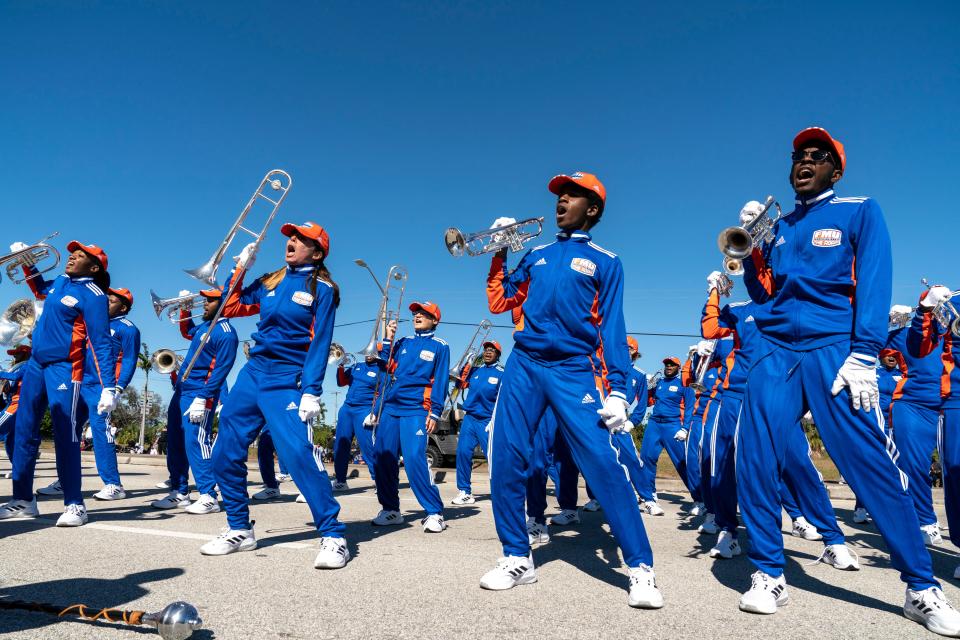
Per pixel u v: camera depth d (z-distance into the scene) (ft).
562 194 12.63
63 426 17.07
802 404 10.69
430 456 55.72
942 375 16.83
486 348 28.55
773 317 10.95
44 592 9.95
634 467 24.52
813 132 10.82
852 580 12.81
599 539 18.48
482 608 9.78
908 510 9.70
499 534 11.71
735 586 11.91
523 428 11.75
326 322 14.32
